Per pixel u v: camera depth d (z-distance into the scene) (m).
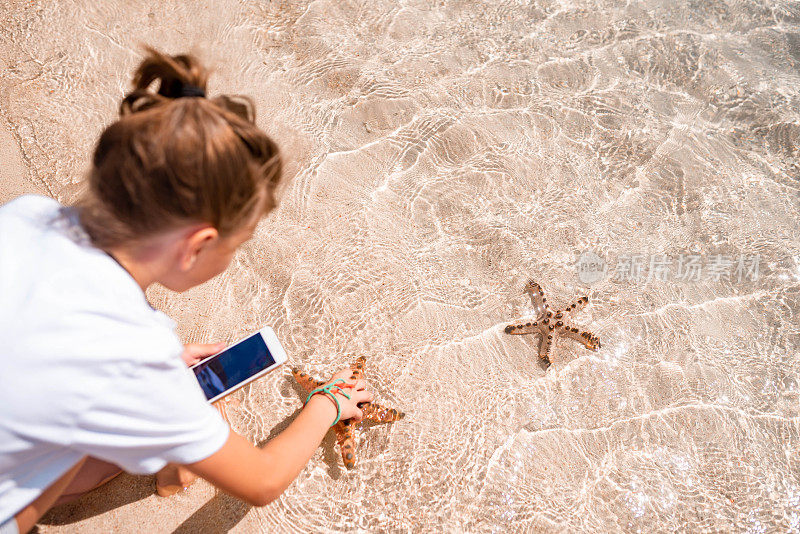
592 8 4.27
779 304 3.04
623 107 3.78
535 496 2.47
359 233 3.15
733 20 4.23
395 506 2.40
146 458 1.42
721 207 3.37
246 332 2.78
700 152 3.59
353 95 3.71
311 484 2.41
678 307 3.01
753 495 2.52
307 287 2.94
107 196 1.26
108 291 1.33
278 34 3.96
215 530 2.26
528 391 2.73
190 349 2.29
